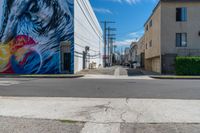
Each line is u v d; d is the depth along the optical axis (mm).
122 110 7246
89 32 41531
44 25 27953
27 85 14875
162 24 27797
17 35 28609
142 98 9688
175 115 6609
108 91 12047
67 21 27578
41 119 6133
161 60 27734
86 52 37469
